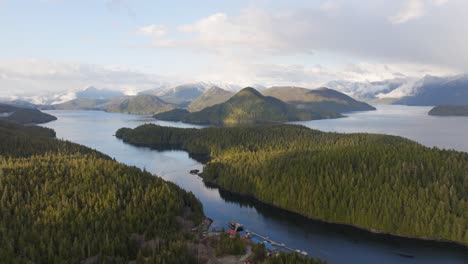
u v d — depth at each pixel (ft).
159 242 442.09
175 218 533.14
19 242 411.95
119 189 567.18
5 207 490.08
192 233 496.23
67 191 546.26
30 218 470.39
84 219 474.49
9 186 547.49
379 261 470.39
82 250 410.31
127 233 466.29
